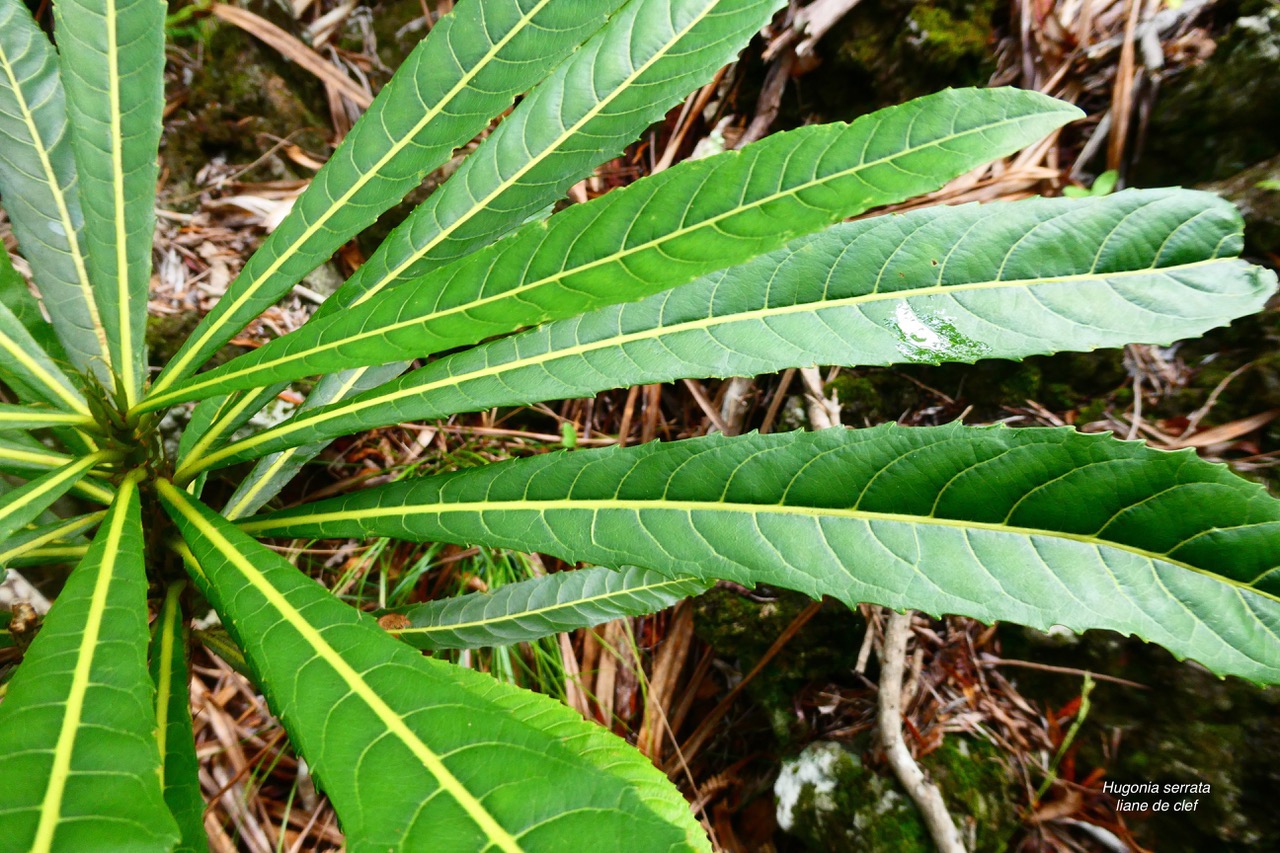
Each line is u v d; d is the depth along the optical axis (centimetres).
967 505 19
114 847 14
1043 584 19
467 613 32
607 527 22
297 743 16
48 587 37
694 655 45
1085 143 47
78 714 16
